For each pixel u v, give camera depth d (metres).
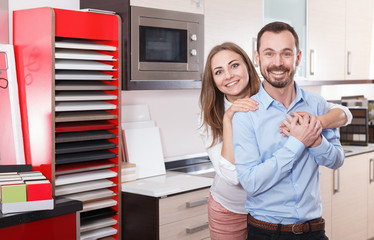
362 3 4.75
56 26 2.49
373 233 4.56
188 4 3.06
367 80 4.92
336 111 1.77
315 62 4.15
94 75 2.64
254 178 1.62
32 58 2.53
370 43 4.92
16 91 2.58
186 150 3.76
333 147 1.69
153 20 2.88
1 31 2.72
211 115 2.23
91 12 2.62
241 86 2.14
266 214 1.70
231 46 2.17
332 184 3.97
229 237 2.31
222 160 1.88
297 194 1.66
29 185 2.06
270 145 1.68
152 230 2.70
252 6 3.51
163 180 3.04
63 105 2.54
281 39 1.61
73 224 2.23
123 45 2.81
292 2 3.89
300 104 1.75
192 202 2.79
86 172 2.71
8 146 2.56
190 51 3.09
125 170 2.97
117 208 2.82
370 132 4.95
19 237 2.04
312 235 1.71
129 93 3.33
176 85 3.08
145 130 3.26
